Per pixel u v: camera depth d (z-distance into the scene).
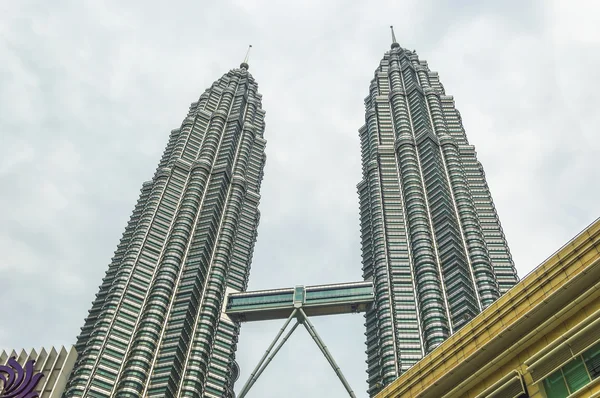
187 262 191.50
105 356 157.62
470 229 187.12
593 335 29.41
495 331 34.09
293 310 180.88
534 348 32.16
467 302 160.00
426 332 157.50
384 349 159.62
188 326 171.00
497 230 193.38
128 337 165.50
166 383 151.88
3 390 59.81
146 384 152.38
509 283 174.75
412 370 38.06
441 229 187.38
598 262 30.25
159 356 160.50
